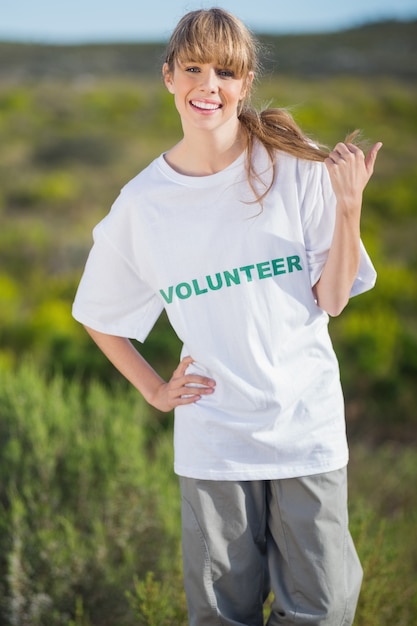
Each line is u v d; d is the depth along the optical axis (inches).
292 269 104.0
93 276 112.3
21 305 458.9
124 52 3009.4
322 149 110.2
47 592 147.9
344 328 333.1
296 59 2674.7
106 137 1381.6
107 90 1966.0
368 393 301.1
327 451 105.0
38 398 183.3
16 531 149.3
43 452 165.2
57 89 2031.3
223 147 103.3
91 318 113.8
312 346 105.6
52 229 775.1
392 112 1646.2
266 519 109.8
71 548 149.6
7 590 150.3
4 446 170.7
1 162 1251.8
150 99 1839.3
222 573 107.7
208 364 104.3
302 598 107.1
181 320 105.4
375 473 227.8
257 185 103.2
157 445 211.9
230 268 103.0
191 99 101.0
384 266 443.2
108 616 147.6
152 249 105.6
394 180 970.7
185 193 103.9
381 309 374.6
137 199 106.0
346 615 108.0
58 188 976.9
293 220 104.0
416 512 196.4
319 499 105.0
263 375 102.7
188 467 106.8
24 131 1526.8
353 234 101.2
